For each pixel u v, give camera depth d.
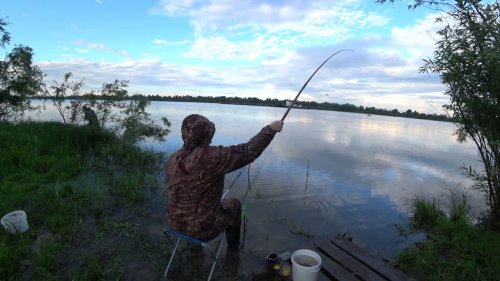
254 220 5.07
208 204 2.83
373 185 7.74
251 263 3.70
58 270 3.31
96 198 5.27
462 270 3.70
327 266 3.47
